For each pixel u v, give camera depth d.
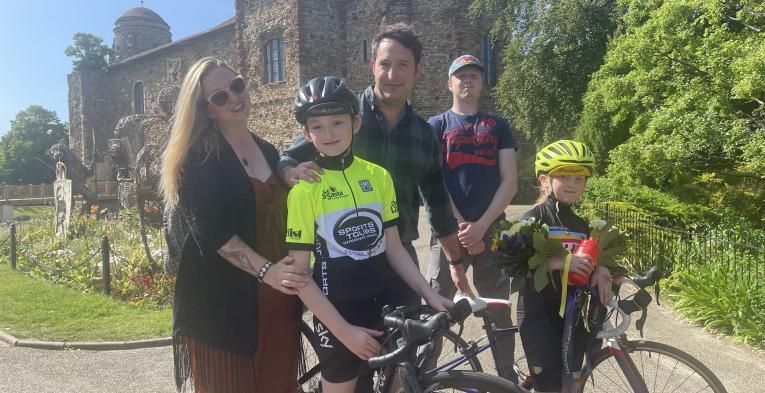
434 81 25.39
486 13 23.94
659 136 10.06
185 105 2.40
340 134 2.30
